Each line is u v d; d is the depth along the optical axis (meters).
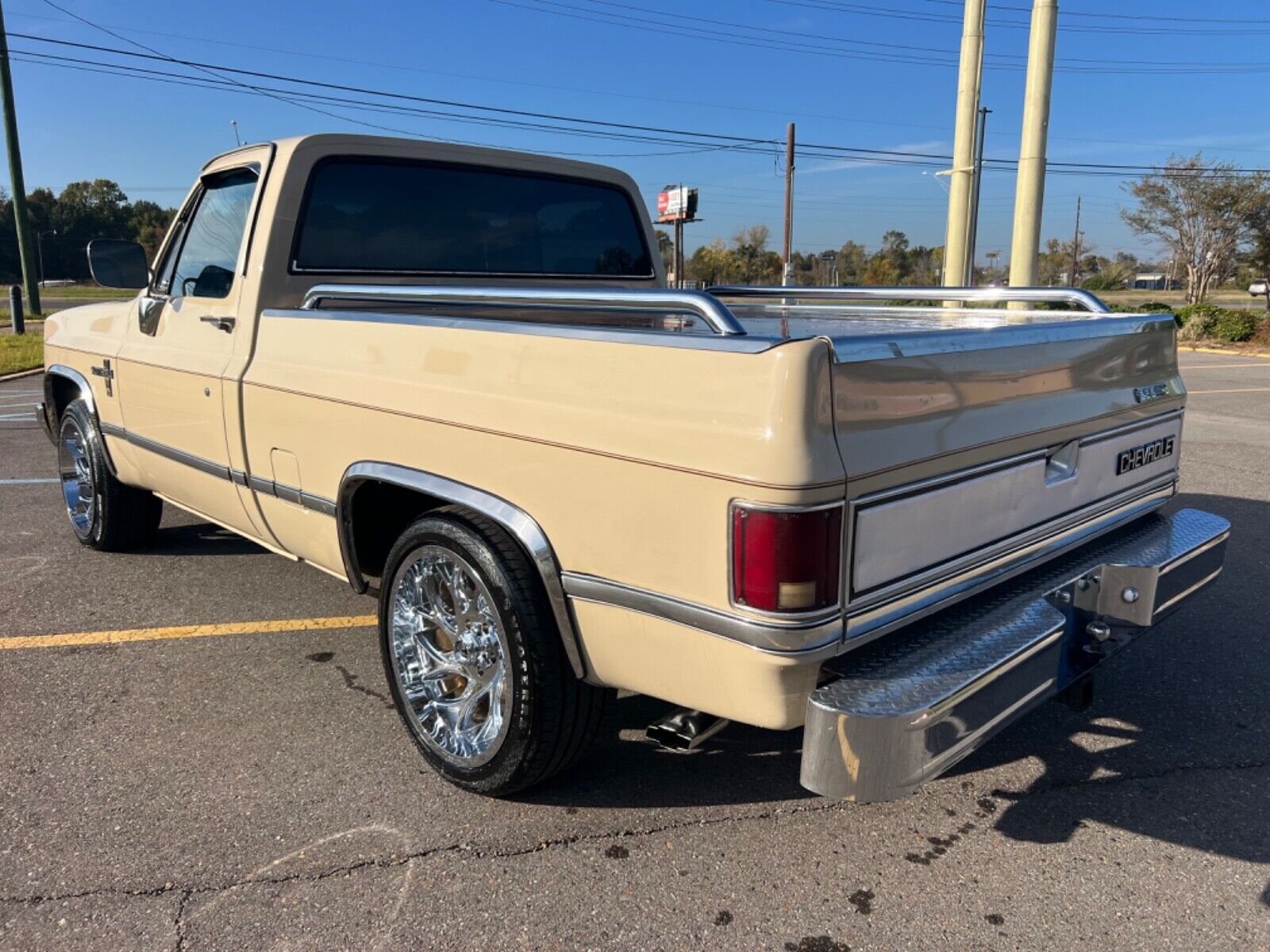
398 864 2.65
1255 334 23.09
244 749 3.28
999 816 2.92
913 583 2.33
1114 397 3.07
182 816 2.86
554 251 4.55
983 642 2.40
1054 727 3.50
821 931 2.39
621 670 2.50
